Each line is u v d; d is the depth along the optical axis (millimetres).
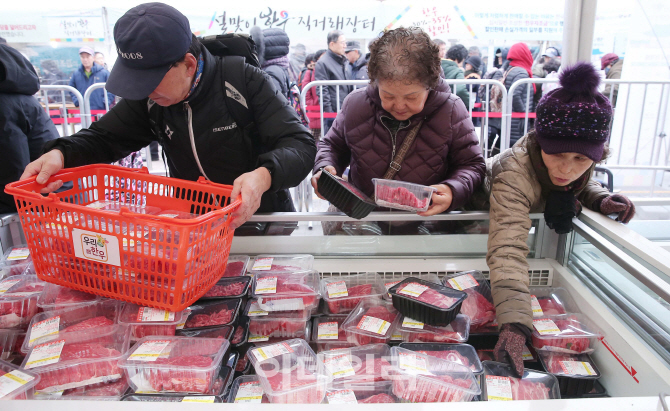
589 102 1245
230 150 1719
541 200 1568
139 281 1193
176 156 1778
